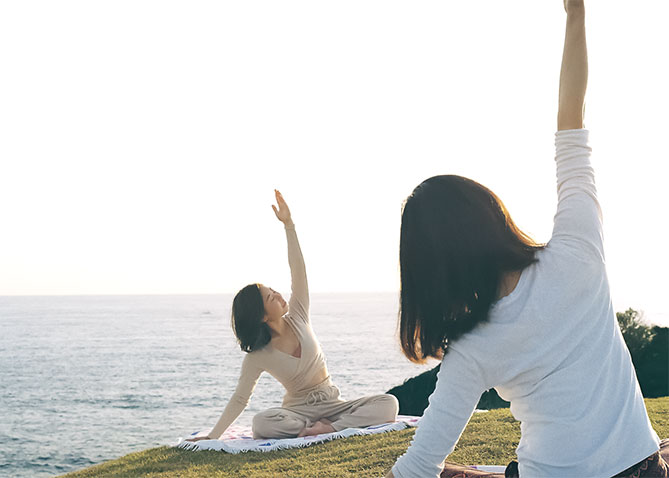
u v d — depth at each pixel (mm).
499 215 1666
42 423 30766
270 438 6027
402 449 5070
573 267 1633
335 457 5105
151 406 35250
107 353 65875
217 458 5473
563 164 1791
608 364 1632
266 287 6176
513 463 1892
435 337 1672
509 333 1603
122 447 25203
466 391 1643
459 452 4789
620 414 1609
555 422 1598
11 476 20734
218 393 39281
